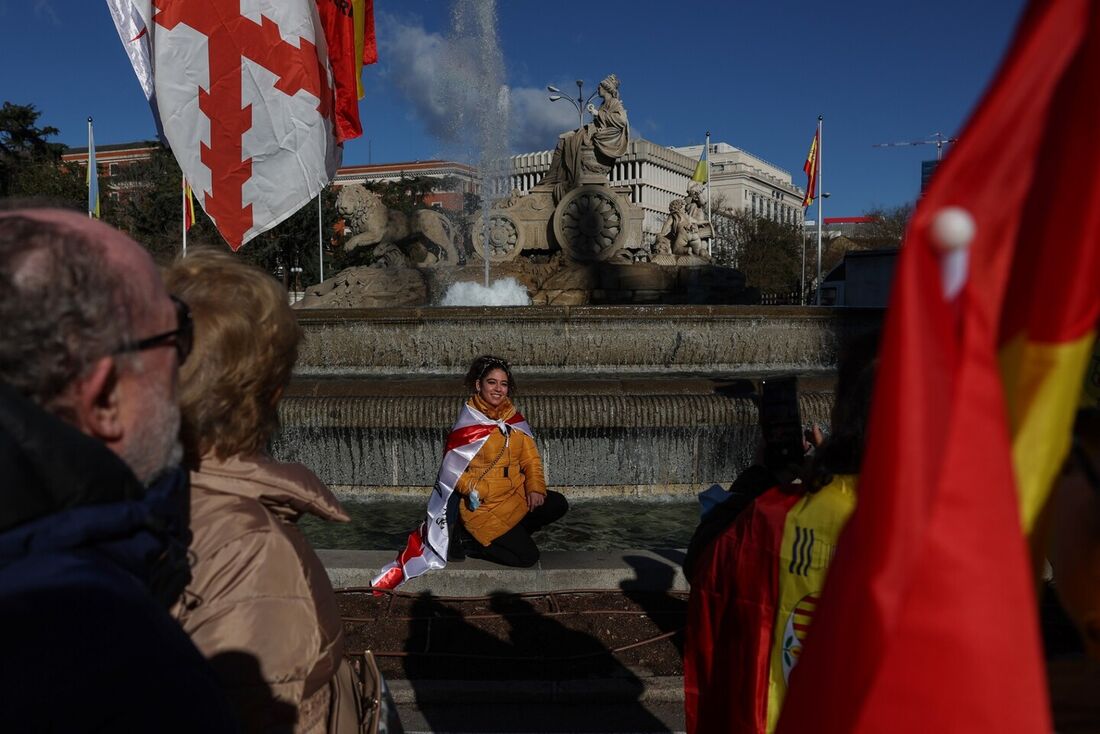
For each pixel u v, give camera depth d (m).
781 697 1.95
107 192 46.91
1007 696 0.83
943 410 0.83
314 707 1.47
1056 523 1.11
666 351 10.84
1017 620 0.83
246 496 1.49
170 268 1.57
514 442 4.95
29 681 0.81
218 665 1.32
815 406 7.78
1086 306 0.89
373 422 7.81
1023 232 0.92
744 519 2.10
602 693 3.68
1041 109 0.81
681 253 18.88
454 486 4.88
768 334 11.02
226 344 1.48
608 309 10.72
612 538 7.05
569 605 4.64
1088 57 0.82
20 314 0.93
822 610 0.97
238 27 5.26
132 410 1.06
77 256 0.98
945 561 0.83
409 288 14.48
